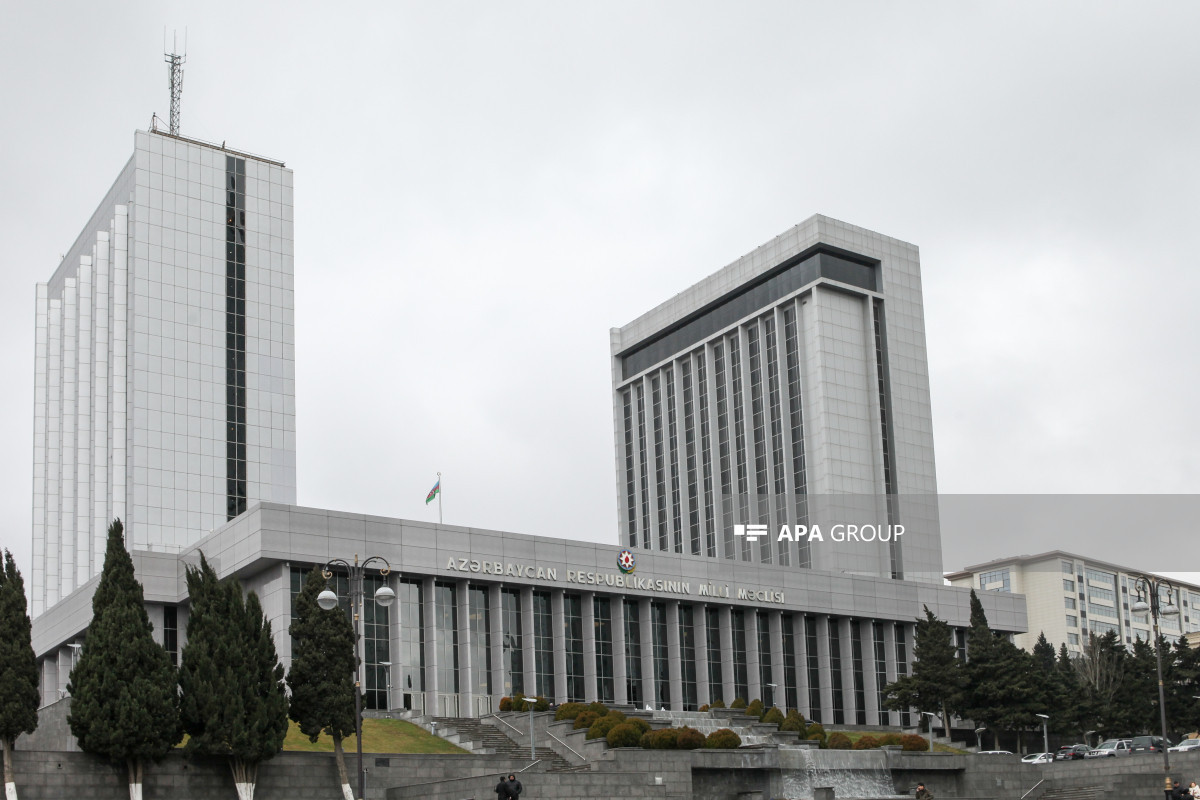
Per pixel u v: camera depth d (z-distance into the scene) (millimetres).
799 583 116750
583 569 102500
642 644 105938
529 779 59812
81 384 137625
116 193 135875
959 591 130500
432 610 93438
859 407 155750
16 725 52781
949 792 79062
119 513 124062
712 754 69938
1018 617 136250
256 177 136750
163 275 128125
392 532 92375
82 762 54000
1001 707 100938
